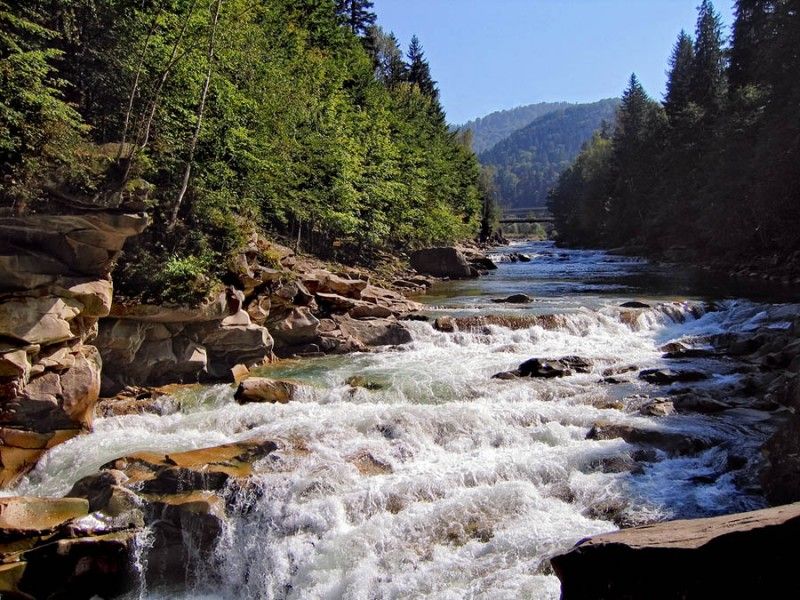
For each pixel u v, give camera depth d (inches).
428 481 418.6
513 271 1893.5
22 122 541.6
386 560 355.3
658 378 633.0
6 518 373.1
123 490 398.0
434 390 617.6
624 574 226.2
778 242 1547.7
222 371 698.8
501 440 495.5
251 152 1015.6
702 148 2220.7
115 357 621.6
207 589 377.7
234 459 440.1
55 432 500.7
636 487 409.1
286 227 1379.2
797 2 1518.2
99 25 797.2
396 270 1600.6
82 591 362.0
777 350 701.3
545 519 378.9
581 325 883.4
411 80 3902.6
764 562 205.0
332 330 822.5
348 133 1512.1
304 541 375.2
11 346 475.5
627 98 3624.5
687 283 1402.6
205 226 742.5
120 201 538.9
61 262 507.5
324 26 1990.7
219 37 941.2
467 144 5019.7
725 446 454.3
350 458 448.5
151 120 775.7
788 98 1530.5
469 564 343.0
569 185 4771.2
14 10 639.8
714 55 2755.9
